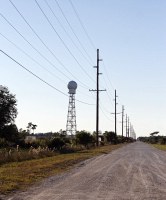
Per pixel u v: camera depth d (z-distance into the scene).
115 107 112.56
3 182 17.83
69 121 99.19
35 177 20.50
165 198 14.21
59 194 14.84
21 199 13.45
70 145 62.44
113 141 114.56
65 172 24.25
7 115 69.38
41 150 43.00
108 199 13.72
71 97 99.19
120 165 30.52
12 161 33.97
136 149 70.62
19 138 67.62
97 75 66.00
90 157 41.34
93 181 19.45
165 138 131.25
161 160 37.59
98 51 65.19
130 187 17.25
